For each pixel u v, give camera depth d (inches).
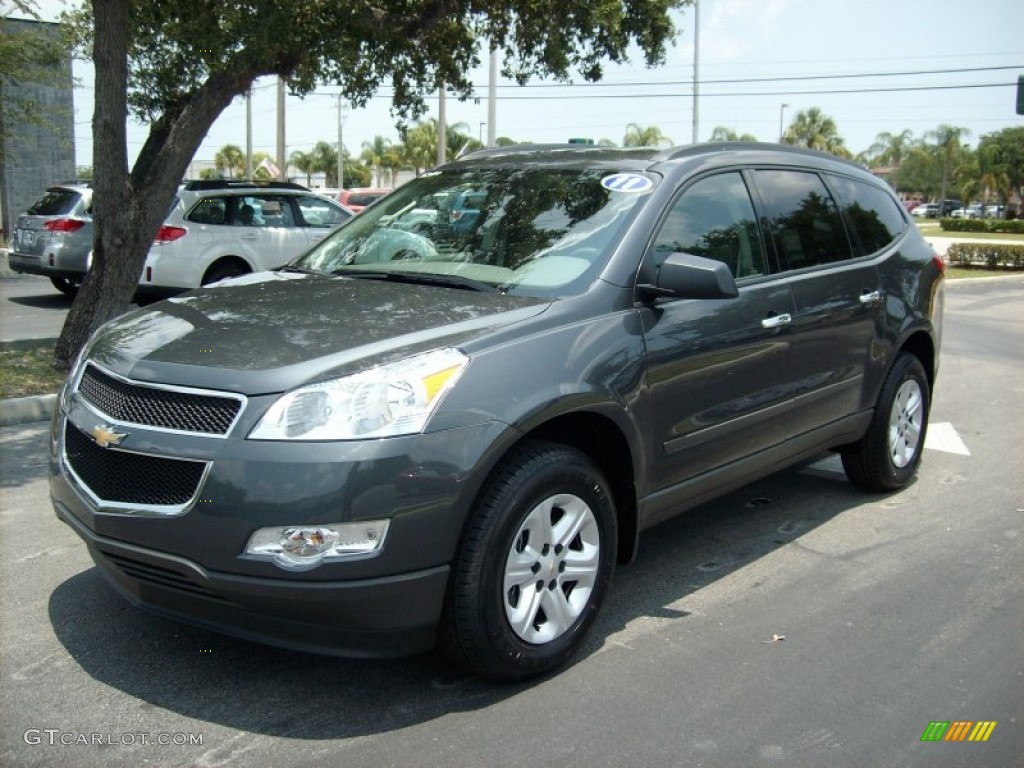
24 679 134.6
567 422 141.6
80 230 517.0
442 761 117.2
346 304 147.3
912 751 122.3
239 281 174.1
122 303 331.6
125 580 129.5
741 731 125.6
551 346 137.3
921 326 225.9
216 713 127.1
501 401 127.6
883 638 153.7
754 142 199.8
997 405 339.0
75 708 127.6
